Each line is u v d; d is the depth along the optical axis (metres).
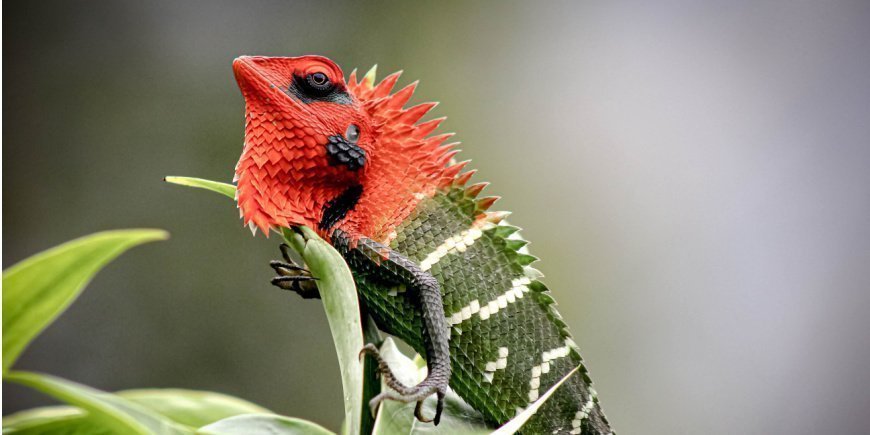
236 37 14.26
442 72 14.59
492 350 4.42
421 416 3.82
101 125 13.57
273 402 13.33
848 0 15.00
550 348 4.56
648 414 13.32
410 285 4.23
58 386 2.70
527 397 4.43
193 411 4.10
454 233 4.61
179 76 14.02
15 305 2.94
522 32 14.91
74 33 13.59
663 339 13.70
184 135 13.86
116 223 13.34
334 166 4.41
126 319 12.98
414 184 4.69
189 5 14.18
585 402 4.55
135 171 13.50
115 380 12.88
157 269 13.18
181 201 13.63
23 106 13.16
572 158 14.24
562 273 13.56
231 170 13.88
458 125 14.25
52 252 2.90
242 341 13.34
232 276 13.49
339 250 4.43
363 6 14.67
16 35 13.26
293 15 14.42
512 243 4.72
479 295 4.48
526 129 14.41
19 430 2.90
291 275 4.37
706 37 15.03
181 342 13.12
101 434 2.98
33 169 13.08
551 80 14.69
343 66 14.45
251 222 4.30
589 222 13.96
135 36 13.81
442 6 14.77
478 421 4.27
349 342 3.42
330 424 13.49
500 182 14.01
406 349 11.76
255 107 4.34
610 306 13.59
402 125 4.70
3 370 2.85
